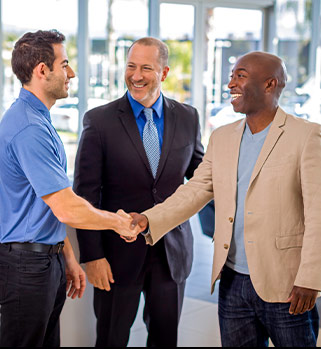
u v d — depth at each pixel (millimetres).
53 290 2098
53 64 2039
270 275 1919
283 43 5492
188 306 3469
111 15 5129
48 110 2100
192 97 5312
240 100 1967
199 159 2584
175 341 2582
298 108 5676
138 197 2410
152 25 5066
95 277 2404
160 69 2383
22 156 1937
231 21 5297
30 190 2006
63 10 5035
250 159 1992
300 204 1916
